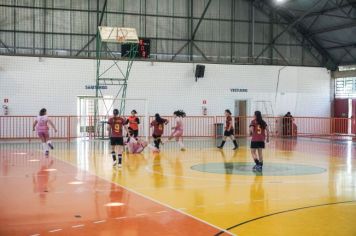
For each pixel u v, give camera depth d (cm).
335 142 2558
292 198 975
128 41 2388
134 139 1919
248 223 754
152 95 2812
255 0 3023
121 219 775
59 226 729
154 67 2816
